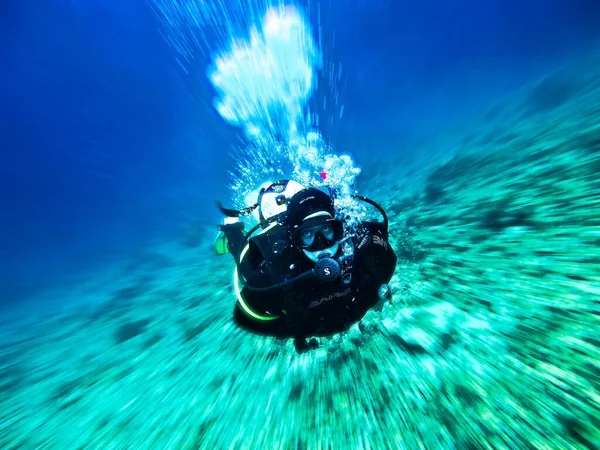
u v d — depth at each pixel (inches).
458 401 53.3
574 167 112.3
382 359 67.7
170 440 67.8
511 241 88.9
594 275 64.5
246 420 66.1
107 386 96.3
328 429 58.4
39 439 82.7
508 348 57.6
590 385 47.0
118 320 155.9
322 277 58.4
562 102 249.0
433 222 129.0
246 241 69.1
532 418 46.7
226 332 100.6
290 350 80.9
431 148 346.0
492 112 370.9
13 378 128.8
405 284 89.5
